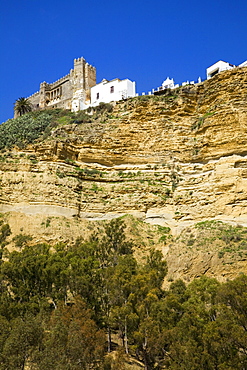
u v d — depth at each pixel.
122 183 60.12
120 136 63.22
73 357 28.95
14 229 52.41
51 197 55.94
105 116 68.56
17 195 55.84
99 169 61.59
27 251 43.44
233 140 58.00
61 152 60.28
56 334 29.22
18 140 64.75
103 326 36.66
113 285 36.50
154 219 57.38
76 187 58.34
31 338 28.30
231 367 27.11
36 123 73.88
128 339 35.59
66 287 39.03
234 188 54.72
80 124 67.12
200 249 48.06
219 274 44.34
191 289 35.94
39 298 38.53
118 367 30.33
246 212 53.06
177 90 68.00
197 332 29.78
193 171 60.16
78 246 47.03
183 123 63.41
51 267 39.31
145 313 34.16
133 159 62.03
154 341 31.58
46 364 26.55
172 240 53.69
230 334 28.44
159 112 64.44
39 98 97.38
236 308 30.62
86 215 57.06
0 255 44.88
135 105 65.75
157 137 62.84
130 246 49.34
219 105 60.66
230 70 63.12
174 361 29.92
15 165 58.22
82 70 88.12
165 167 60.94
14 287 39.41
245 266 44.06
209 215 54.84
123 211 57.81
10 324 30.69
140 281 36.12
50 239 51.62
